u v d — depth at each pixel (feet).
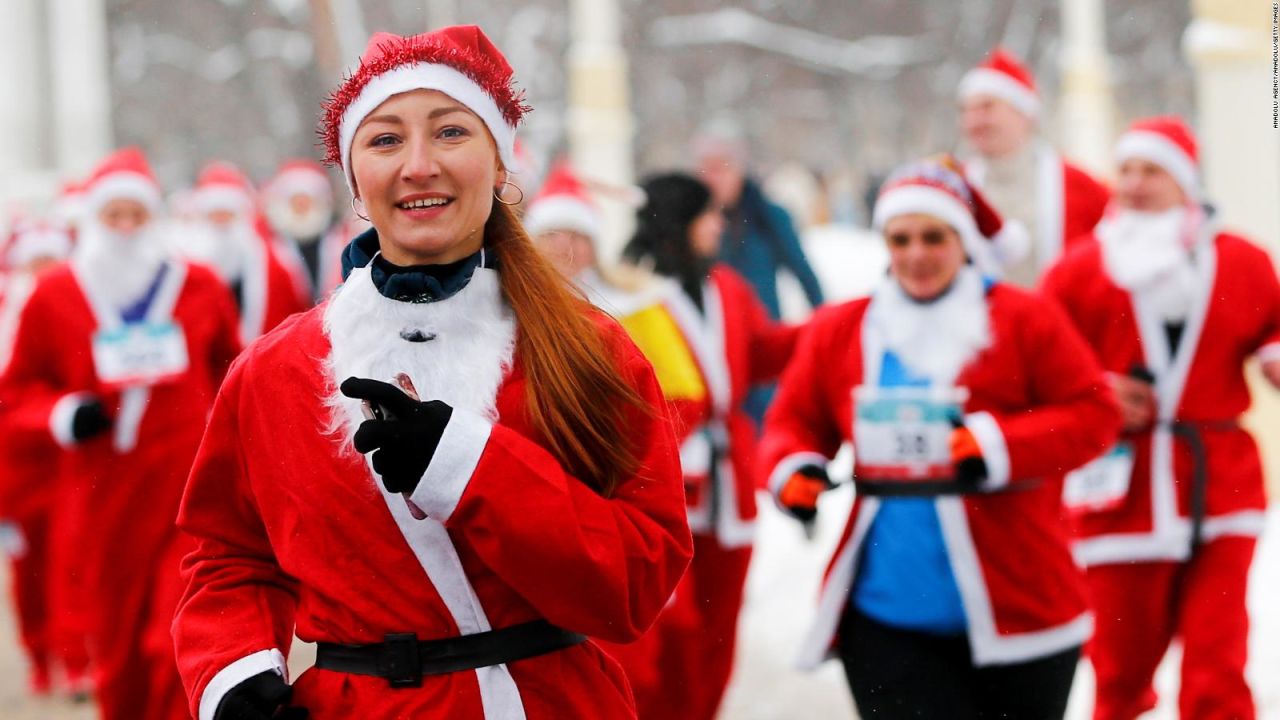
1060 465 23.93
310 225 53.52
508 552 14.10
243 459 15.51
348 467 14.75
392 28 198.29
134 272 33.55
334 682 14.85
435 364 14.83
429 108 14.90
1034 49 228.84
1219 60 46.65
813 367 25.70
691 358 31.73
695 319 31.89
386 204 14.93
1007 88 37.04
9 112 104.73
